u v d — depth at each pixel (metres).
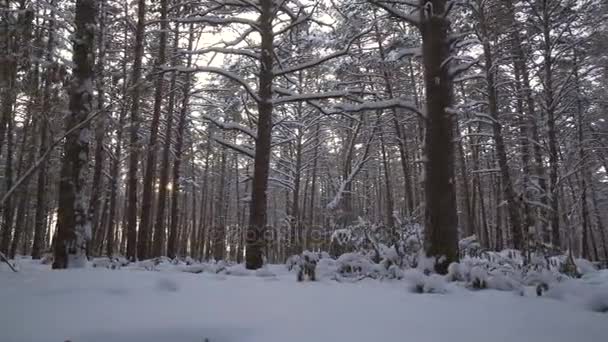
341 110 9.48
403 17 8.56
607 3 14.93
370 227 8.59
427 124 7.95
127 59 16.31
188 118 20.02
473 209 27.44
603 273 8.73
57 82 8.20
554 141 16.00
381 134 21.72
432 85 7.96
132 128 13.24
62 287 4.72
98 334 3.16
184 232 38.41
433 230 7.46
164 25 14.98
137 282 5.14
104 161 20.81
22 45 7.98
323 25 11.43
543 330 3.65
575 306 4.65
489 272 6.74
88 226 7.67
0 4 8.25
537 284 5.86
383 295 5.16
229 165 37.53
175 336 3.22
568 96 17.89
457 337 3.38
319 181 36.00
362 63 12.13
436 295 5.31
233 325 3.44
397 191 38.00
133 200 14.37
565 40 16.27
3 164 24.25
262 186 10.03
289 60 13.05
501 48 16.73
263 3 10.51
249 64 13.41
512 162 23.02
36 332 3.16
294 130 22.06
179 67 10.26
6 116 13.07
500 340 3.34
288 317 3.79
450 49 8.29
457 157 27.59
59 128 9.53
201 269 8.29
